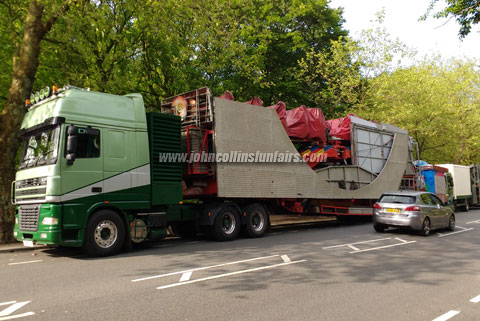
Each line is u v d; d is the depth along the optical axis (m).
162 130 10.90
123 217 9.88
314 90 26.22
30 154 9.55
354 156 17.12
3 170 11.76
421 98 30.52
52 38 13.53
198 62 18.80
